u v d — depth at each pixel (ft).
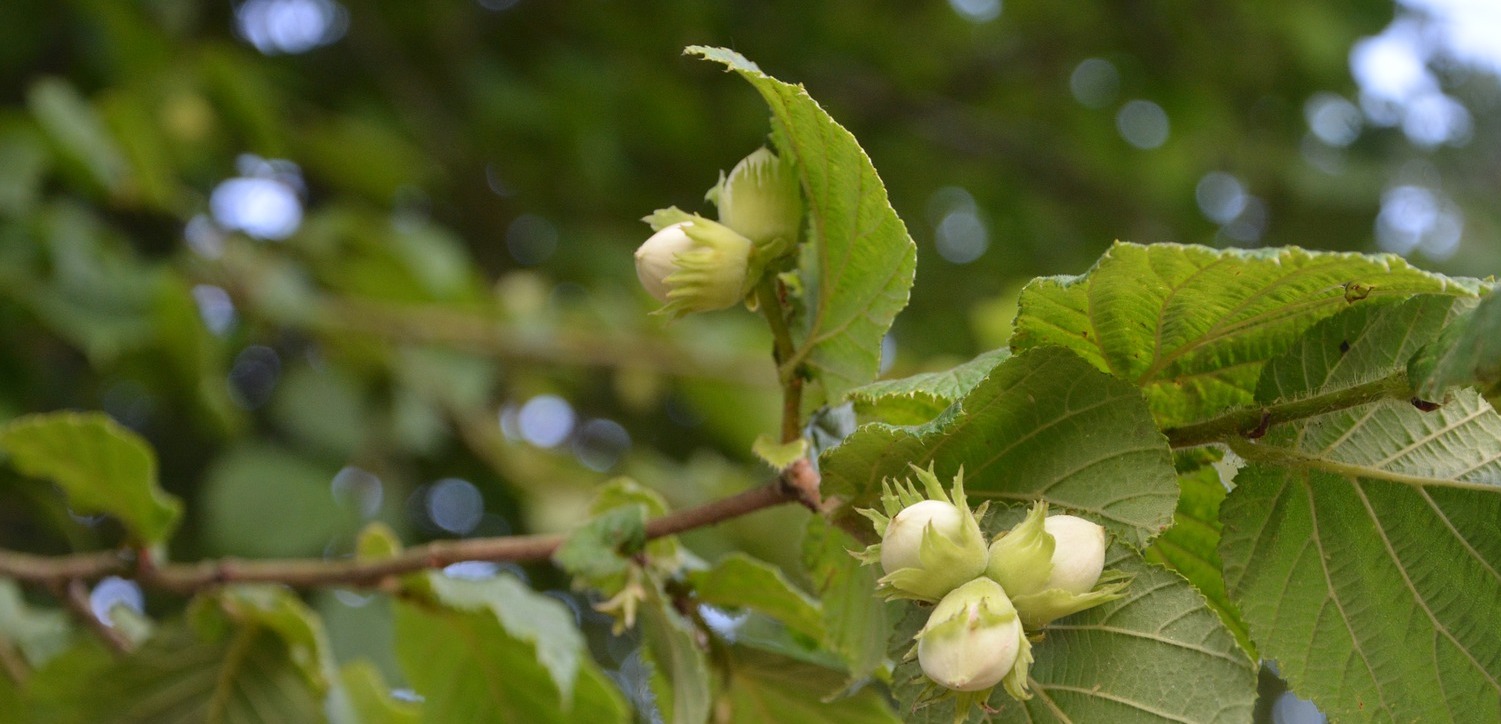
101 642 3.10
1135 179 9.40
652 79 7.39
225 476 4.83
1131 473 2.32
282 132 5.89
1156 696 2.29
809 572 2.59
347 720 3.42
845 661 2.60
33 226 4.49
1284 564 2.35
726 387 5.98
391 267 5.69
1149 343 2.36
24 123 4.79
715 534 5.04
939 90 9.31
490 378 5.89
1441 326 2.28
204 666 3.00
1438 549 2.32
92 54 5.61
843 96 8.74
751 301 2.53
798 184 2.48
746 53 8.09
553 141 6.97
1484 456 2.32
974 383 2.33
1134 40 9.07
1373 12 8.73
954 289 8.85
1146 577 2.30
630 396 6.01
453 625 2.93
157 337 4.65
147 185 5.00
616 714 2.96
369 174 6.15
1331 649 2.34
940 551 2.26
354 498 5.35
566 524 5.46
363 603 4.59
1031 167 9.40
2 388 4.59
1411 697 2.33
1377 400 2.30
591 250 6.99
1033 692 2.32
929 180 9.00
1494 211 9.43
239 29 6.65
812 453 2.54
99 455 2.94
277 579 2.91
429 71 7.26
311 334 5.66
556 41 7.17
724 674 2.72
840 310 2.49
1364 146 9.53
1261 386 2.35
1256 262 2.25
